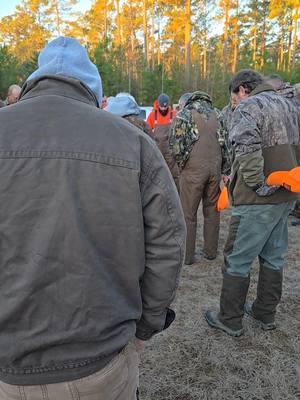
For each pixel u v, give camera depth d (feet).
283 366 7.14
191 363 7.28
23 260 2.97
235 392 6.55
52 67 3.31
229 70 109.50
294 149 7.03
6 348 3.04
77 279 2.98
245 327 8.32
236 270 7.72
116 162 3.03
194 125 10.85
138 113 11.64
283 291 9.87
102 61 73.82
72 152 2.97
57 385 3.12
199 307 9.30
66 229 2.91
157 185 3.22
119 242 3.09
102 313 3.10
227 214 16.80
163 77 76.23
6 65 67.10
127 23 129.59
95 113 3.20
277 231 7.62
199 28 118.11
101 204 2.99
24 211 2.92
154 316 3.57
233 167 7.42
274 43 133.59
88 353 3.11
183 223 3.42
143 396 6.48
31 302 2.98
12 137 2.99
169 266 3.35
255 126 6.68
